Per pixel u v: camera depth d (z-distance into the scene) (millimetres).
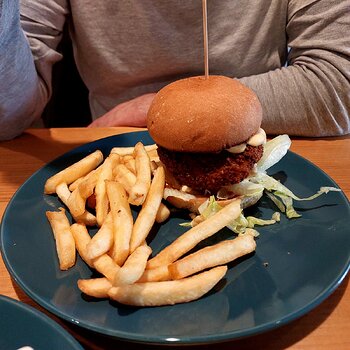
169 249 796
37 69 1644
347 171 1147
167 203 995
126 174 994
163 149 1001
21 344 620
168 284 708
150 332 649
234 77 1737
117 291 689
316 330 704
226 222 843
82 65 1896
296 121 1345
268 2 1646
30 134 1374
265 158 1048
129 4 1607
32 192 1037
